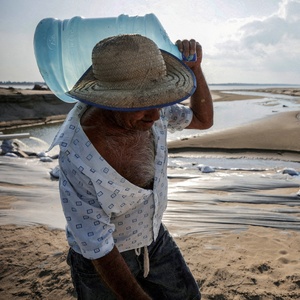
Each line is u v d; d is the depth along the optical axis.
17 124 26.05
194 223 4.64
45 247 3.72
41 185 6.36
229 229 4.46
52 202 5.39
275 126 17.64
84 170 1.25
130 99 1.13
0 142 12.12
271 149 12.23
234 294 2.95
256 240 4.12
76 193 1.29
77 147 1.27
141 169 1.39
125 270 1.34
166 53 1.34
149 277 1.75
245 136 14.55
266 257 3.64
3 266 3.36
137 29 1.66
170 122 1.75
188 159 11.09
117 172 1.31
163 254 1.72
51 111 33.22
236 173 8.46
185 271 1.77
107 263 1.31
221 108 34.59
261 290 2.98
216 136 14.89
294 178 7.61
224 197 5.88
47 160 8.81
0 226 4.33
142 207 1.47
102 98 1.14
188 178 7.77
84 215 1.29
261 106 37.12
